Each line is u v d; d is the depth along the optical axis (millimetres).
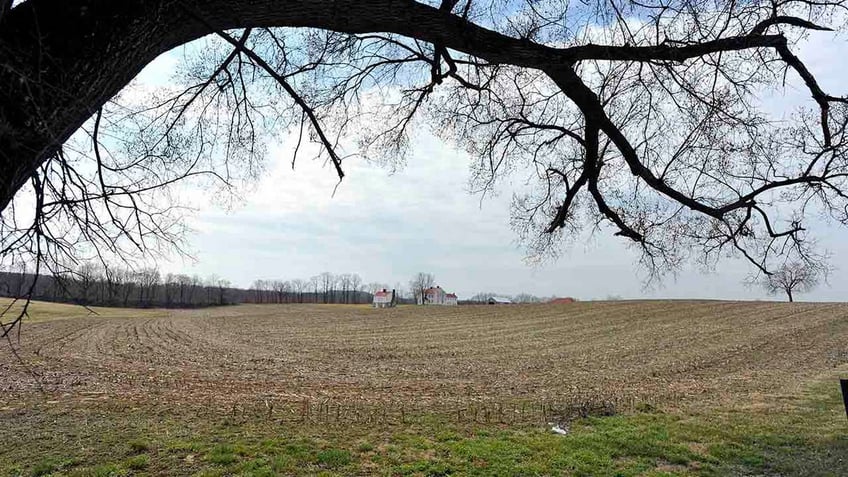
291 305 92000
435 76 4941
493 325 44625
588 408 12547
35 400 12812
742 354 25891
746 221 4762
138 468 7613
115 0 2281
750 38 3857
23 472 7391
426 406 12938
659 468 7898
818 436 9711
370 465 7965
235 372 19531
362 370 20812
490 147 6277
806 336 31797
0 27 2127
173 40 2631
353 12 2898
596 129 4633
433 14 3117
